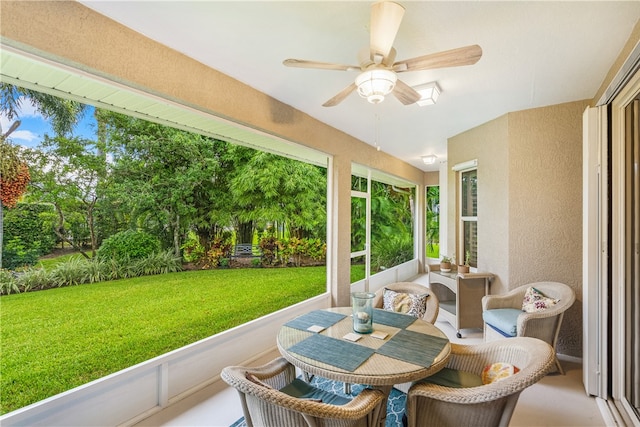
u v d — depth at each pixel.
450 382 1.75
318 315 2.33
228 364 2.69
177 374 2.30
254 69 2.40
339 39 1.99
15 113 2.33
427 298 2.79
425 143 4.79
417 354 1.67
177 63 2.12
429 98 2.71
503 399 1.37
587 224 2.32
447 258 4.22
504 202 3.38
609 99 2.23
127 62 1.85
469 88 2.72
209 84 2.34
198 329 3.39
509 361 1.74
